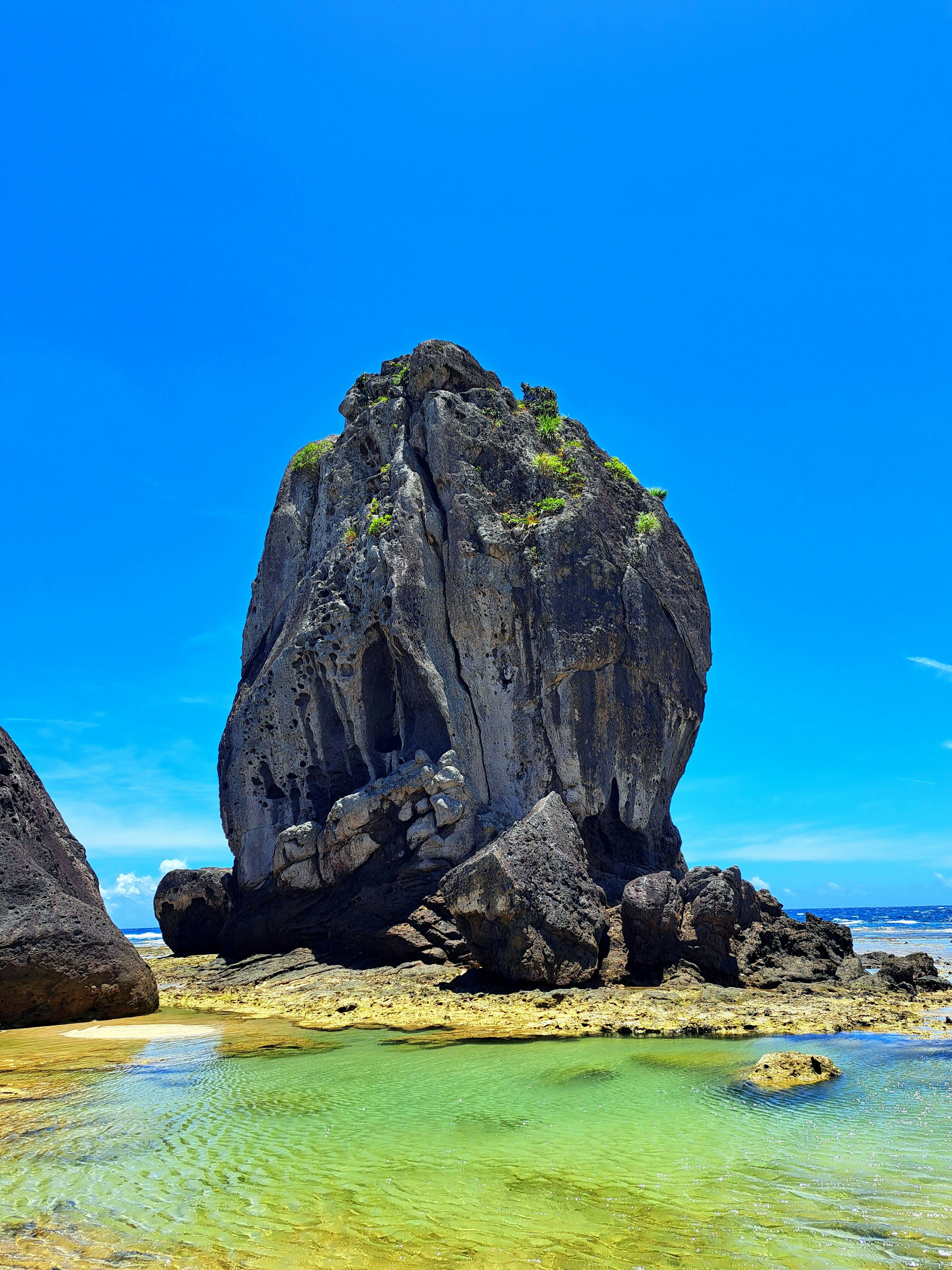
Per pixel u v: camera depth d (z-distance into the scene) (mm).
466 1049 16438
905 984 23891
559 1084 13477
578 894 23312
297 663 33594
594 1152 10141
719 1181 9102
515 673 31125
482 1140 10734
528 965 21812
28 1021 20734
